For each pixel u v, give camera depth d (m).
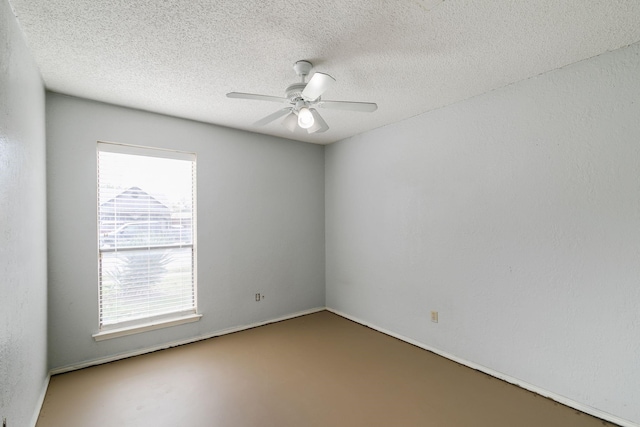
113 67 2.15
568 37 1.80
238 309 3.56
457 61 2.08
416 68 2.18
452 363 2.74
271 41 1.85
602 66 1.97
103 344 2.74
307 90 1.86
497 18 1.63
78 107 2.63
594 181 2.00
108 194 2.80
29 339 1.81
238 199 3.57
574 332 2.08
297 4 1.52
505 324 2.44
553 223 2.18
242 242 3.60
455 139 2.79
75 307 2.61
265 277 3.79
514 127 2.38
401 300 3.29
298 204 4.09
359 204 3.81
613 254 1.93
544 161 2.22
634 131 1.85
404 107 2.90
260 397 2.22
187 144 3.21
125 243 2.88
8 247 1.44
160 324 3.02
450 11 1.58
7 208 1.42
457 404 2.13
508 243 2.42
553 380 2.18
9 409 1.43
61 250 2.55
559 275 2.15
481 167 2.59
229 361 2.78
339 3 1.52
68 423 1.92
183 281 3.22
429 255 3.01
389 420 1.97
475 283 2.63
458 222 2.76
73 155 2.61
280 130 3.63
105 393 2.25
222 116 3.13
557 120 2.16
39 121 2.18
